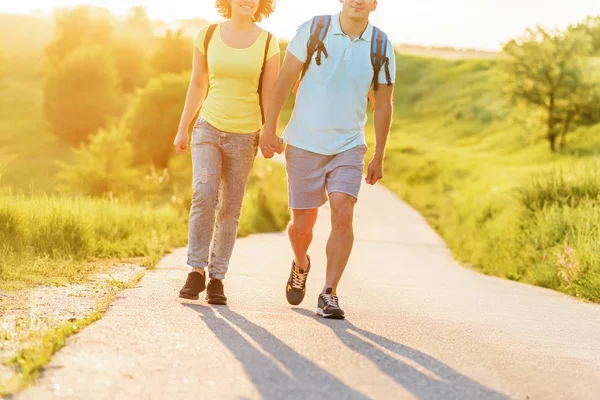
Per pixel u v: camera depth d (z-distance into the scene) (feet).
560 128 197.77
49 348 11.84
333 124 17.57
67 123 242.37
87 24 379.76
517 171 142.61
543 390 11.64
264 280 26.45
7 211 25.79
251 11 18.49
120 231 40.14
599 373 13.41
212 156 18.69
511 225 55.16
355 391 10.48
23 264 21.79
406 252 57.00
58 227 30.45
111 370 10.85
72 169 157.38
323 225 75.25
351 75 17.49
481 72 396.78
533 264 44.93
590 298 30.99
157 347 12.44
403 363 12.59
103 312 15.80
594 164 57.47
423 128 321.32
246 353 12.38
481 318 20.27
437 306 22.70
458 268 48.73
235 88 18.65
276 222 77.41
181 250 37.24
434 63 427.33
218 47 18.60
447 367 12.61
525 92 198.08
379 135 18.13
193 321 15.16
